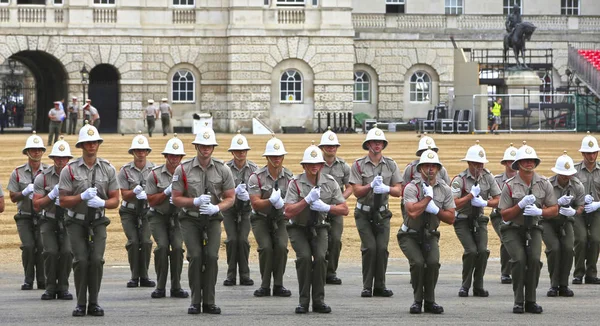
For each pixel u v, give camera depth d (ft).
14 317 122.11
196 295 124.67
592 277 154.92
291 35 415.23
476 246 142.00
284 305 132.26
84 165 126.00
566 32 466.29
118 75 411.13
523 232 128.36
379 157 143.02
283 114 417.69
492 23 460.14
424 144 145.59
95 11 408.67
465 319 121.49
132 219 150.20
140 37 411.75
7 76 513.45
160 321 119.24
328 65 418.51
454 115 399.44
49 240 135.95
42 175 135.13
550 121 408.67
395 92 453.99
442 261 177.78
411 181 129.90
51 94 429.38
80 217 124.36
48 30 404.57
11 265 171.42
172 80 416.05
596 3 473.67
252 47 413.59
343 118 419.54
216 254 124.98
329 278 152.15
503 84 418.72
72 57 406.62
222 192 127.03
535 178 130.93
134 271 149.79
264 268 140.56
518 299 126.82
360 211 141.28
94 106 412.57
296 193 126.41
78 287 123.24
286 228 127.34
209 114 394.52
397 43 453.99
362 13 451.94
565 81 465.88
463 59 433.48
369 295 139.44
